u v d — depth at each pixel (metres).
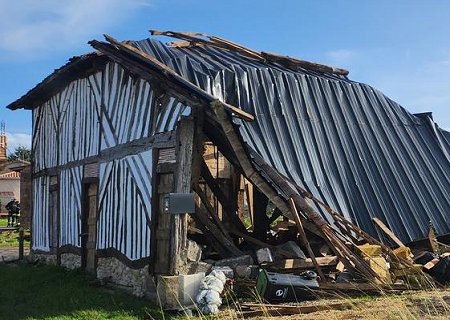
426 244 9.94
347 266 8.20
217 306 7.36
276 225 11.41
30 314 7.74
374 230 9.29
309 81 10.95
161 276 7.81
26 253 17.11
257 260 8.81
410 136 11.42
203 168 10.23
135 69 9.59
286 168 9.17
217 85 9.73
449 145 11.80
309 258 8.70
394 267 8.40
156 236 8.86
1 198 41.00
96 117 11.80
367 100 11.54
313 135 10.08
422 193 10.42
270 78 10.42
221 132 8.91
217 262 8.61
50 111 14.83
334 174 9.72
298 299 7.52
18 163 43.12
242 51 11.95
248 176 8.73
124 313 7.59
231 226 10.58
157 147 9.09
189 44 11.60
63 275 11.56
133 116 10.12
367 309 6.65
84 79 12.61
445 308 6.40
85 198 12.09
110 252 10.54
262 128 9.52
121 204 10.24
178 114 8.73
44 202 14.82
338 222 8.87
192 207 8.03
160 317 7.34
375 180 10.10
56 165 14.05
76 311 7.81
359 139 10.65
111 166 10.84
